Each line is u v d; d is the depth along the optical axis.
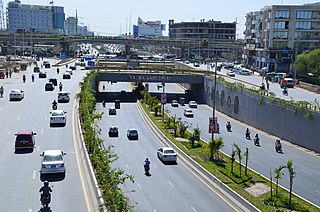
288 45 138.50
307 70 109.94
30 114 59.94
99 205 23.92
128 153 49.66
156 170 42.00
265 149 56.00
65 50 189.25
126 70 115.31
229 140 61.69
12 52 193.00
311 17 136.38
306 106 59.00
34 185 29.64
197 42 186.00
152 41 186.00
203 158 46.16
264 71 125.06
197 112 90.75
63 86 92.19
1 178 31.28
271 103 67.44
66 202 26.09
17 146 39.94
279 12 137.62
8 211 24.75
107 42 185.38
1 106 66.31
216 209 30.83
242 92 79.31
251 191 34.62
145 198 32.88
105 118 76.56
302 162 49.31
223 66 161.00
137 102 98.44
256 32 160.12
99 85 127.25
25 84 93.81
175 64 163.12
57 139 44.41
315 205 32.84
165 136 58.22
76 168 33.66
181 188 35.97
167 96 113.44
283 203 31.61
